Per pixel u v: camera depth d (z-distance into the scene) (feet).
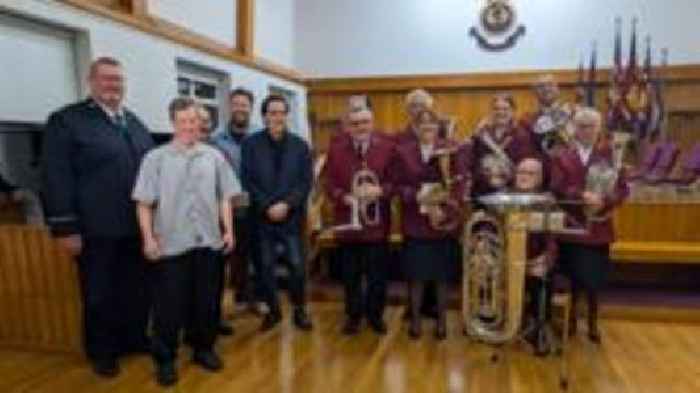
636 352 12.01
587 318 13.44
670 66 23.62
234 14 20.48
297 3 26.48
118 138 10.60
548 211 10.25
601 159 11.59
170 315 10.37
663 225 15.90
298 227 13.48
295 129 25.61
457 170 12.16
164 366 10.47
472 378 10.64
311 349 12.12
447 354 11.84
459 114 25.76
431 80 25.63
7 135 12.96
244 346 12.30
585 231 11.71
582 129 11.63
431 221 12.31
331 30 26.35
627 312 14.33
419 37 25.79
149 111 14.84
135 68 14.30
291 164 12.99
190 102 10.51
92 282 10.60
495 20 25.08
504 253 10.50
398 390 10.11
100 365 10.71
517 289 10.42
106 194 10.41
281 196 12.84
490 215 10.76
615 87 21.56
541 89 13.98
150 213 10.24
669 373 10.89
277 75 23.07
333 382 10.44
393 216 15.62
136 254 11.48
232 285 15.31
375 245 12.91
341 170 12.78
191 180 10.30
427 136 12.34
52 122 10.23
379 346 12.31
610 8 24.29
